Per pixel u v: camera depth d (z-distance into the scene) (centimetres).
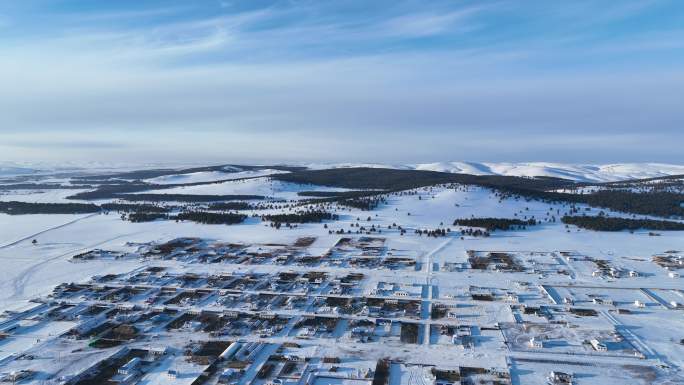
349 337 11562
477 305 13800
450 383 9312
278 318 12900
